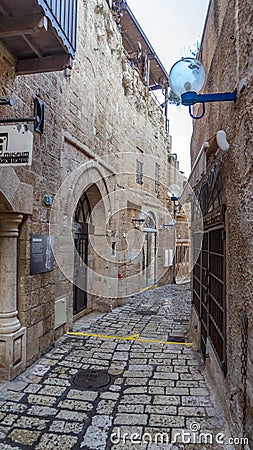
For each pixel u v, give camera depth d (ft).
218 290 10.34
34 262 13.29
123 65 28.60
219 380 9.82
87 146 20.18
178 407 9.71
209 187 11.85
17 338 11.88
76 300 21.48
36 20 8.91
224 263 9.00
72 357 13.92
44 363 13.16
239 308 7.17
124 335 17.63
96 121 21.91
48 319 14.70
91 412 9.37
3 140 8.92
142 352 14.71
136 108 30.71
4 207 11.45
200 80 7.77
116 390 10.81
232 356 7.94
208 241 12.68
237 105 7.26
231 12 8.07
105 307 23.95
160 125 37.70
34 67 11.35
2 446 7.77
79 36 18.80
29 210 12.77
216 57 10.77
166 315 23.02
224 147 8.18
